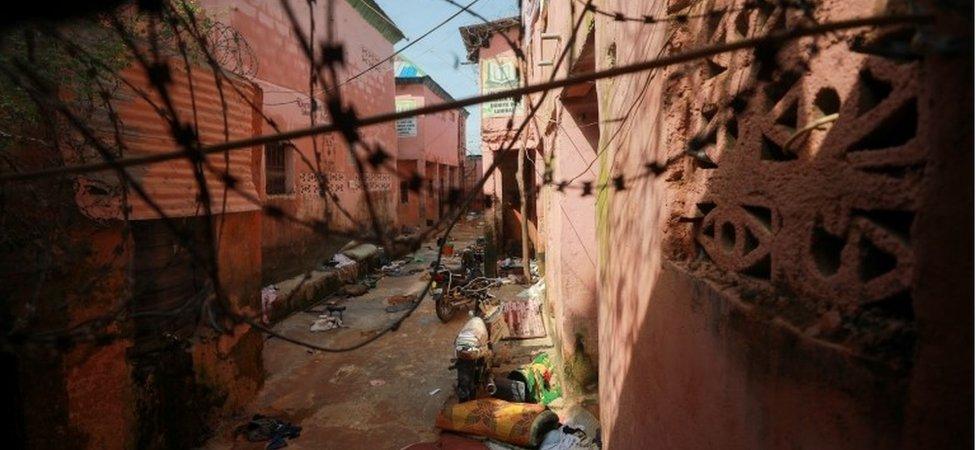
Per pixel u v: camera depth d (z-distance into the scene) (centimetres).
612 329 356
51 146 314
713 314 171
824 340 112
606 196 384
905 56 88
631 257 291
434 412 574
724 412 162
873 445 98
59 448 370
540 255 1202
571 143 619
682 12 209
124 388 421
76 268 366
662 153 223
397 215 1862
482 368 590
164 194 428
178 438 492
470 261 1278
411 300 1106
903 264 96
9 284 328
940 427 86
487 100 92
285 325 921
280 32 1089
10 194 319
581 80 87
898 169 98
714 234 187
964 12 76
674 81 213
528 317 826
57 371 364
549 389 620
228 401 567
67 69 323
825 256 126
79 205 361
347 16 1409
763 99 149
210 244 153
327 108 111
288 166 1123
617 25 331
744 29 165
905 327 98
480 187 154
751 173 155
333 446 511
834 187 115
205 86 470
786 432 125
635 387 283
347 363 727
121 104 386
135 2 164
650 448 252
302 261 1157
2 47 243
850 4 111
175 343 486
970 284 81
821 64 121
